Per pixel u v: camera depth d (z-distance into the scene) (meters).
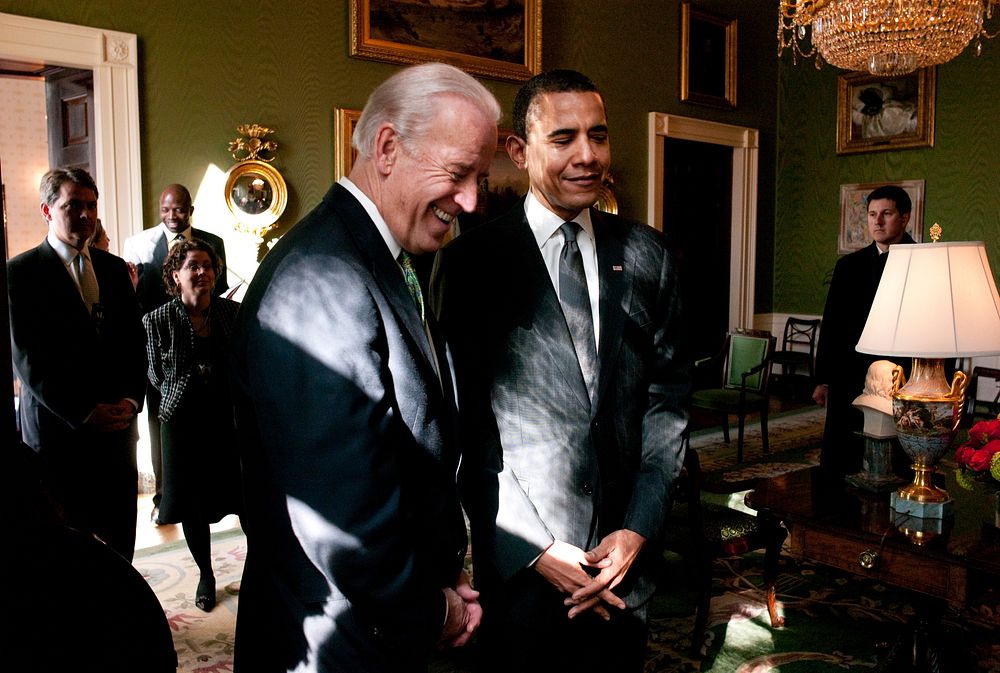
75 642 0.71
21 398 2.76
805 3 5.37
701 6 8.55
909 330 2.38
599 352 1.85
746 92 9.22
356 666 1.21
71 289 2.75
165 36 5.41
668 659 2.89
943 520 2.46
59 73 5.59
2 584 0.67
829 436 4.02
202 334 3.15
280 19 5.91
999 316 2.38
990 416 6.14
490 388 1.86
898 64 5.28
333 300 1.20
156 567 3.89
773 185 9.68
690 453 2.93
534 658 1.77
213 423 3.13
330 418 1.16
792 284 9.64
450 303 1.91
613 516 1.86
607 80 7.88
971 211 8.16
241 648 1.33
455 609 1.38
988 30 7.93
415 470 1.33
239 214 5.74
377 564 1.18
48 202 2.77
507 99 7.18
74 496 2.72
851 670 2.78
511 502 1.76
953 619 3.19
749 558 3.93
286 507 1.20
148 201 5.40
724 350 6.69
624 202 8.09
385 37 6.37
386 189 1.32
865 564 2.36
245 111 5.79
